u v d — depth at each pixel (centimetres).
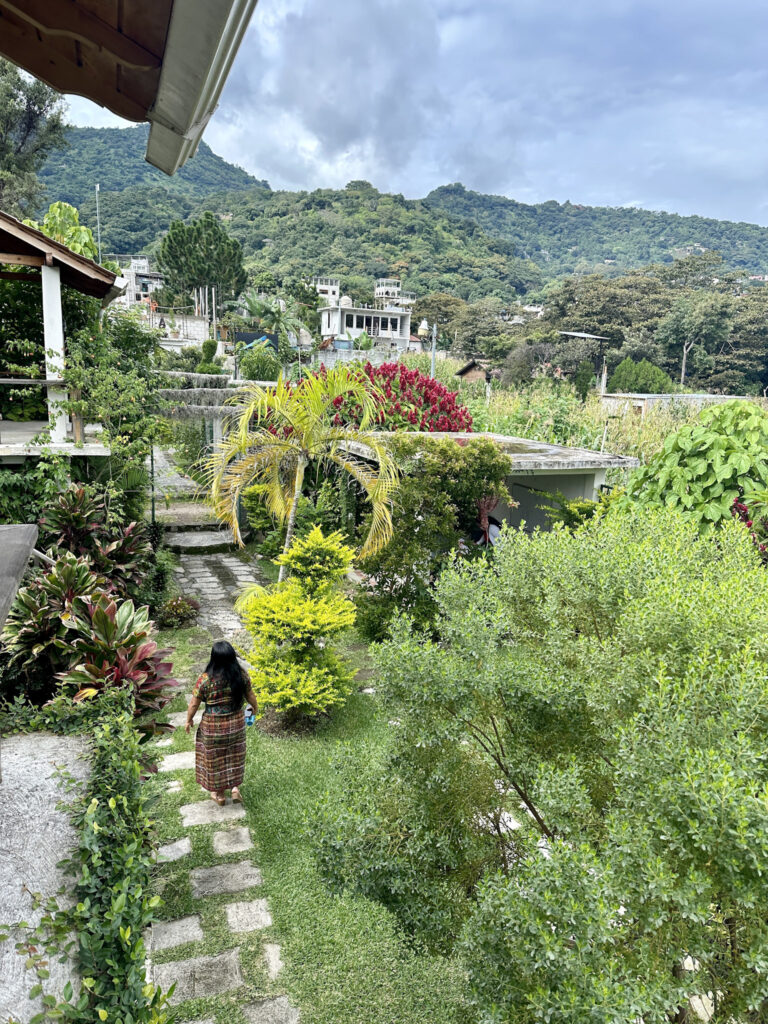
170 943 367
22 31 113
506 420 1600
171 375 1322
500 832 284
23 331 1023
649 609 241
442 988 344
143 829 281
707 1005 285
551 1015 177
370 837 271
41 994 193
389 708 275
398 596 776
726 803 166
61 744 331
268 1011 328
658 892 171
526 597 306
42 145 2417
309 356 3653
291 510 757
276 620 621
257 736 607
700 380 4994
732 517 527
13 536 259
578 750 258
